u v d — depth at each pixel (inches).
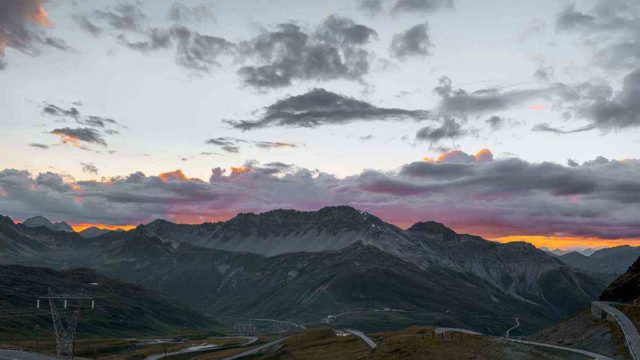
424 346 6240.2
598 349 6294.3
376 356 6309.1
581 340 6978.4
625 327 6658.5
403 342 6830.7
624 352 5856.3
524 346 6471.5
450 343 6363.2
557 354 6107.3
